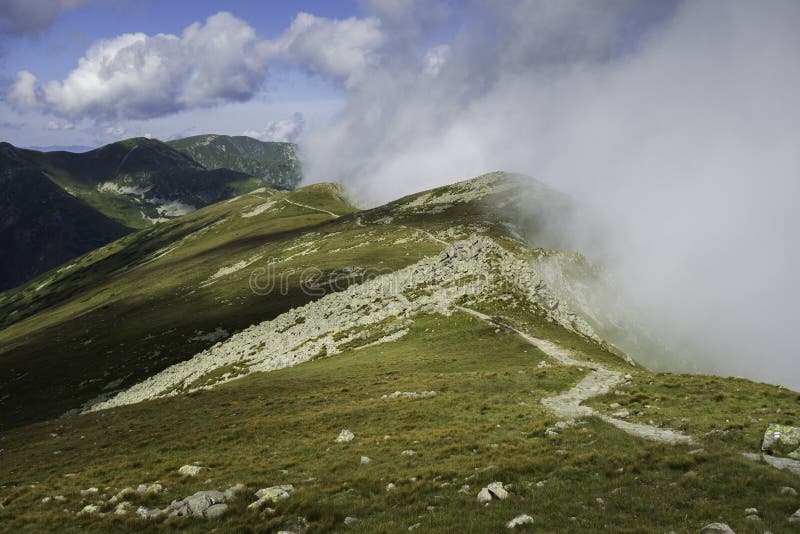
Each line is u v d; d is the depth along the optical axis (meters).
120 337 120.25
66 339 129.75
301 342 74.75
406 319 67.69
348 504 17.86
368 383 44.28
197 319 121.38
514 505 16.00
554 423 26.62
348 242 189.12
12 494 24.22
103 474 27.16
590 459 19.78
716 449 19.73
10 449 41.19
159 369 96.31
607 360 51.22
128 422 43.81
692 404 28.55
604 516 14.45
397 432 28.73
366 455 24.66
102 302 192.38
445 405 33.31
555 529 13.77
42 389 96.94
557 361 49.06
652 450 20.06
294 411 37.72
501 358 50.88
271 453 27.36
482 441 24.45
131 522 18.14
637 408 28.78
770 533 12.31
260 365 69.56
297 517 17.03
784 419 23.48
